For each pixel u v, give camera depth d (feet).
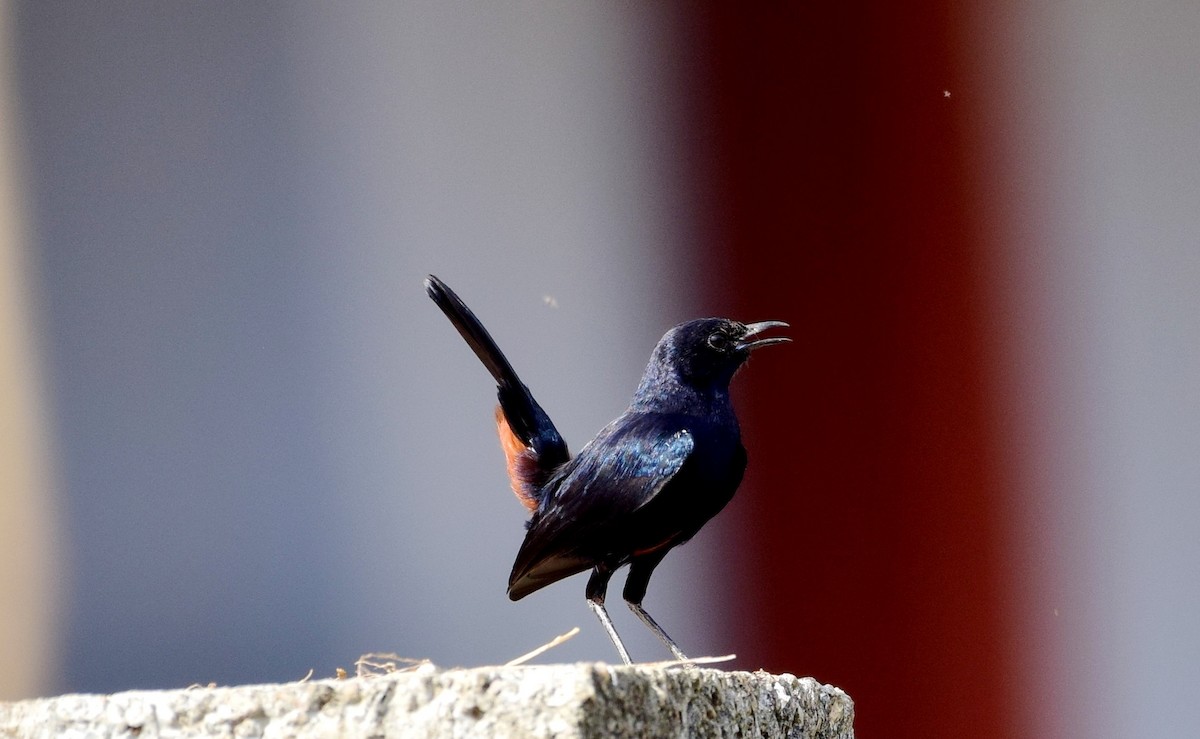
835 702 20.72
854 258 41.57
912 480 41.06
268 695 15.20
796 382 41.39
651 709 15.35
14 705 16.02
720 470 25.96
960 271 41.68
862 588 40.52
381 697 14.89
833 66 42.14
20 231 42.24
